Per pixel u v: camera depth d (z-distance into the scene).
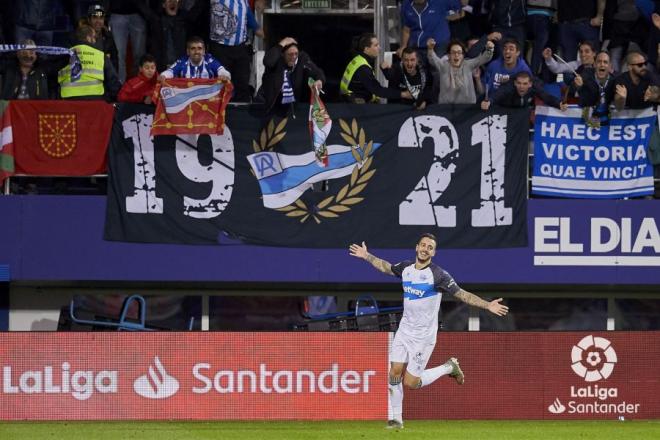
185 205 52.97
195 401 45.47
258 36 58.56
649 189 53.94
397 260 53.28
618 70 59.78
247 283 58.75
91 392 45.34
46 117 52.75
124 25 58.09
